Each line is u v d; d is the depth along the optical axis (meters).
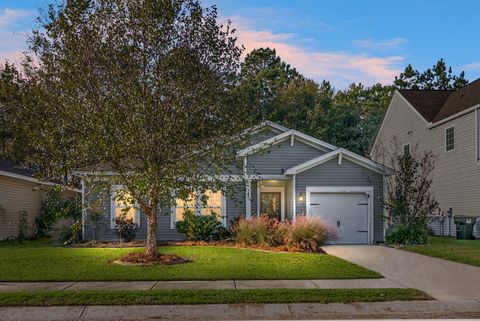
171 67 12.74
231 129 13.30
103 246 18.41
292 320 8.31
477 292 10.17
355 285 10.70
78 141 12.18
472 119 23.89
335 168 20.77
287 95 42.50
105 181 12.97
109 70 12.55
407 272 12.58
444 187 26.28
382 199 20.78
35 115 13.02
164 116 12.67
